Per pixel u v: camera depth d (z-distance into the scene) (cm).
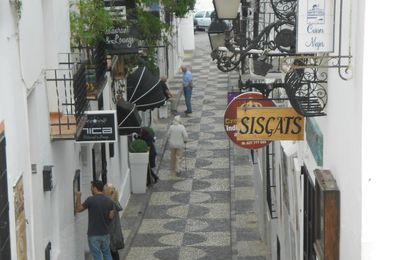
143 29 2262
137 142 2516
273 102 1541
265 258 1903
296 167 1366
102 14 1770
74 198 1645
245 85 1639
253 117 1300
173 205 2392
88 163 1866
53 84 1464
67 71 1526
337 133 954
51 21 1473
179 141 2683
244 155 2883
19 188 1095
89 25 1755
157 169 2753
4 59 1045
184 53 5300
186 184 2595
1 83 1011
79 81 1457
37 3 1332
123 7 2025
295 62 1084
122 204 2312
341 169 923
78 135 1430
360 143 796
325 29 890
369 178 793
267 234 1953
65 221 1536
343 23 890
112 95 2197
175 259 1944
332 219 940
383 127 786
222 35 1645
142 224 2227
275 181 1795
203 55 5359
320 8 888
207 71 4697
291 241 1482
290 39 1199
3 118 1012
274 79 1706
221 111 3619
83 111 1486
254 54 1454
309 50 895
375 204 796
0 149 962
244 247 1992
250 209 2300
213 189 2536
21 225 1102
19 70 1143
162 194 2503
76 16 1731
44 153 1349
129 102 2303
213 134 3206
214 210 2331
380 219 798
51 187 1347
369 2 770
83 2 1756
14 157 1076
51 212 1438
